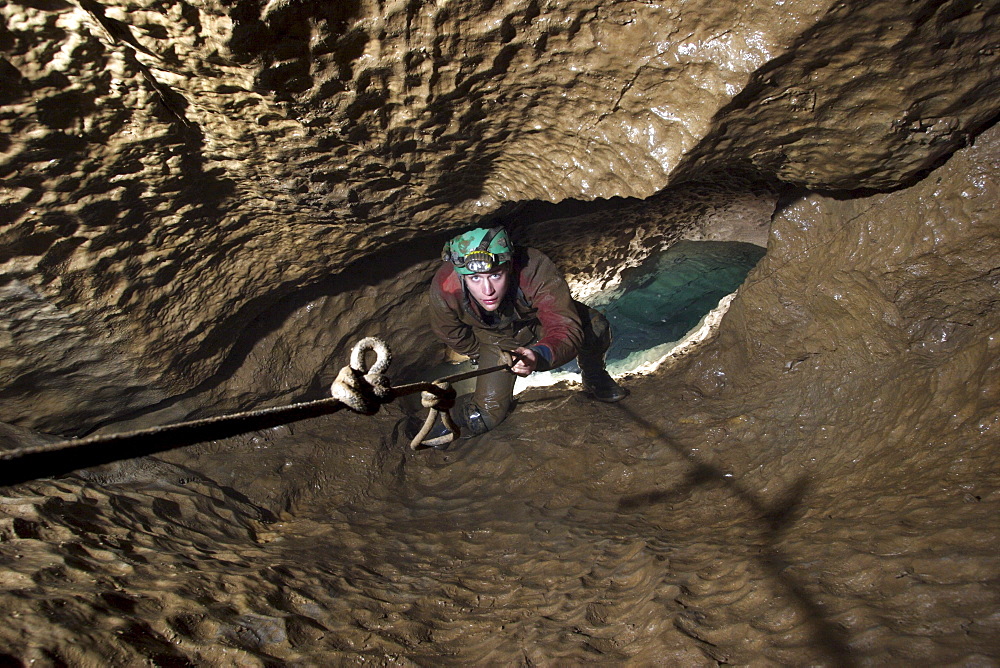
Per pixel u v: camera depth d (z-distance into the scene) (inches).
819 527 92.0
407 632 85.4
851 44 77.0
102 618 73.0
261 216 116.0
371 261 159.3
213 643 75.8
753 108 86.3
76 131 84.1
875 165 96.5
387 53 83.0
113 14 72.9
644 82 86.1
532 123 99.3
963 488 84.2
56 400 122.5
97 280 105.0
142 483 123.0
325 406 50.6
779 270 141.2
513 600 94.8
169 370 129.2
